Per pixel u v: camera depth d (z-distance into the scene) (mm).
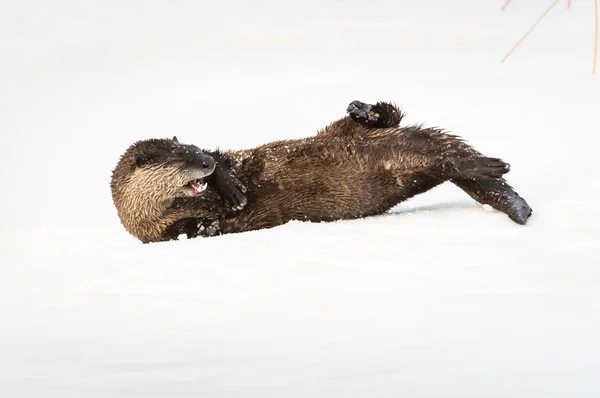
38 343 16156
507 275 18625
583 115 43156
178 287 19344
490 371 13125
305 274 19375
